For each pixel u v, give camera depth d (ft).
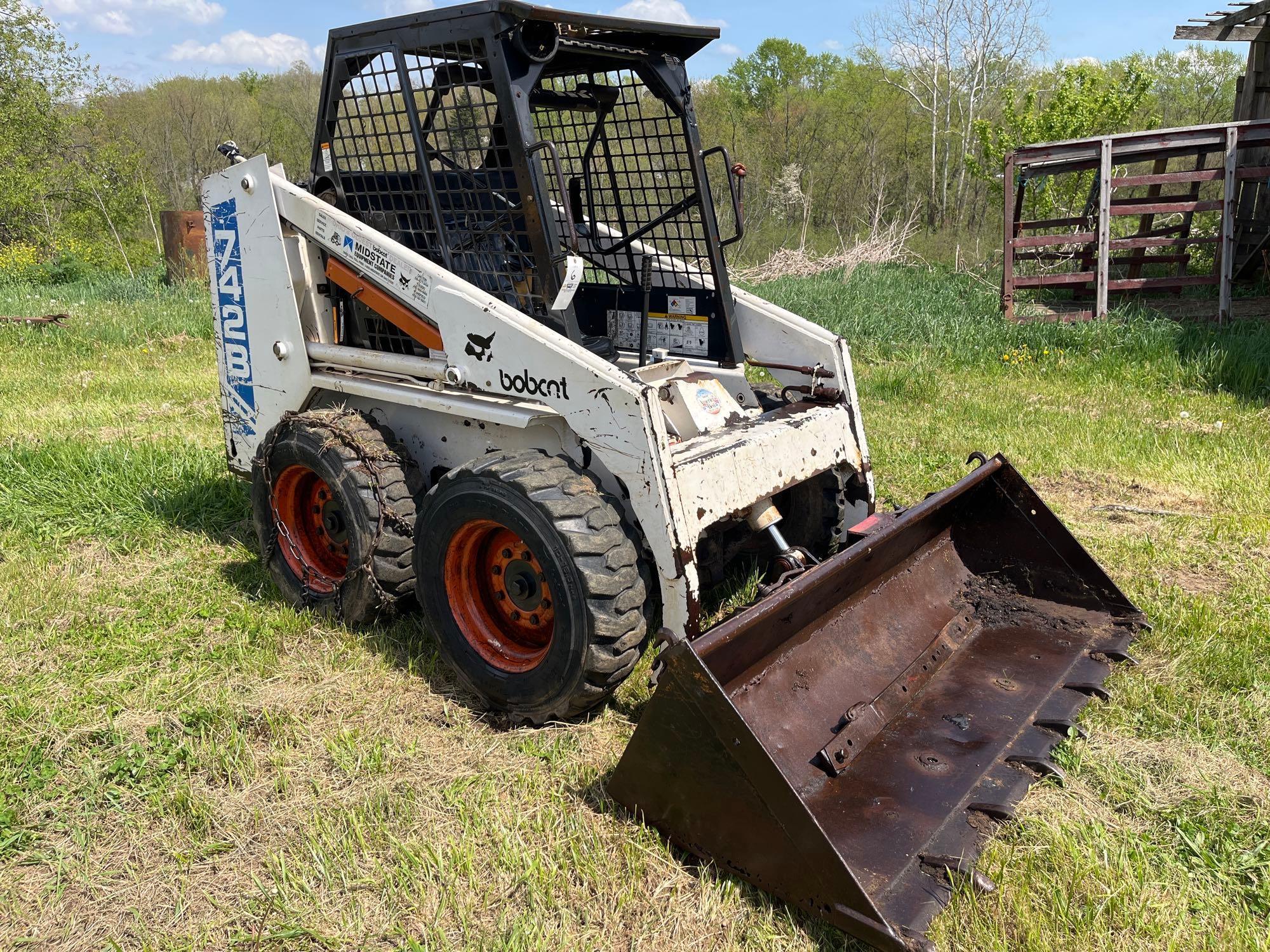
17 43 71.77
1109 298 36.32
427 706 11.87
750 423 12.21
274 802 10.11
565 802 9.93
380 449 13.07
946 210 74.33
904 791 9.45
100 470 18.60
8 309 38.83
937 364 28.94
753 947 8.16
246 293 14.33
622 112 13.79
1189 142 31.65
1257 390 24.68
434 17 11.54
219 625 13.87
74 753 10.91
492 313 11.48
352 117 13.24
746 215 64.18
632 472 10.53
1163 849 9.21
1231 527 16.30
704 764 8.61
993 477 13.14
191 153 94.84
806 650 10.64
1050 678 11.39
